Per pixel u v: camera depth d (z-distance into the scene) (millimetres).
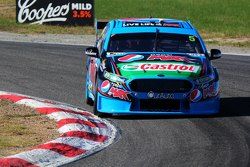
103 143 37562
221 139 38781
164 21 52250
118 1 177250
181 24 51875
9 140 37344
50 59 76375
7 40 97562
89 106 49750
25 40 98188
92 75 49125
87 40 100625
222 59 80188
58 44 93688
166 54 47469
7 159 32844
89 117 44406
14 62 73250
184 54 47844
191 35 49875
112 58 46781
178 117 44969
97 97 45375
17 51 83312
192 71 45000
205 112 44656
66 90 56250
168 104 44156
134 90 44156
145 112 44062
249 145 37281
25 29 115375
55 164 33094
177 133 40281
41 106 46219
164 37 49344
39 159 33594
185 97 44125
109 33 50094
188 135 39750
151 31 49781
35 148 35250
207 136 39531
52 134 38938
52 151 34938
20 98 48938
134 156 34750
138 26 50719
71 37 104688
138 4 168875
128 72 44750
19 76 63438
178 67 45281
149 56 46906
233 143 37750
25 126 41000
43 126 41000
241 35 111625
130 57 46781
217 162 33594
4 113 44781
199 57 47500
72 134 38344
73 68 69500
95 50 48438
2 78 62062
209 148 36531
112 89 44594
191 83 44281
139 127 42000
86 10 121750
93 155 34906
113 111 44438
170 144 37438
